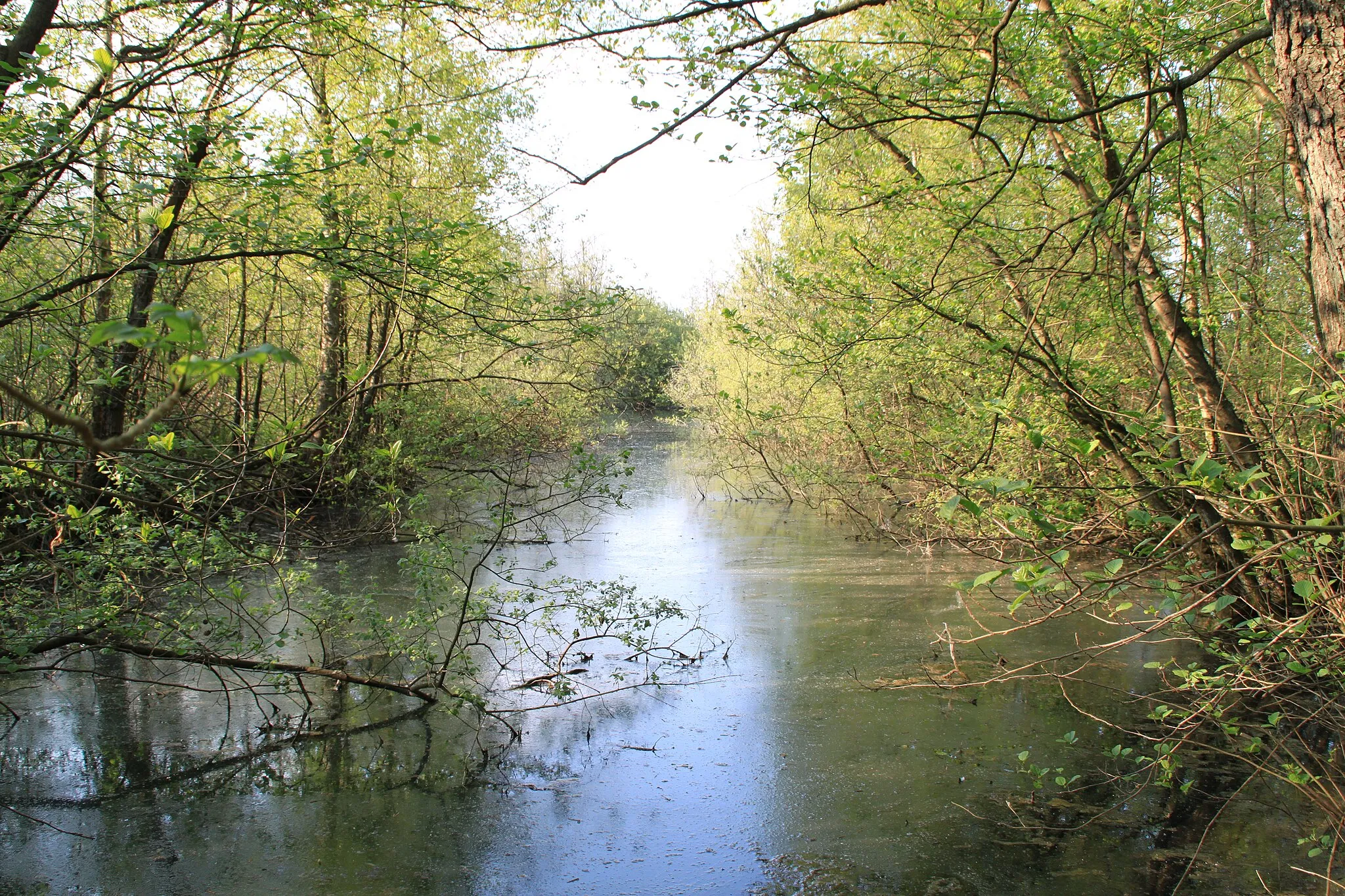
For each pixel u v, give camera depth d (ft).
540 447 42.32
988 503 20.27
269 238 17.35
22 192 14.55
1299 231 21.57
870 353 25.14
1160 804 13.76
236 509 18.97
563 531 36.76
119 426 23.27
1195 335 19.20
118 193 16.21
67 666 19.61
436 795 14.46
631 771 15.28
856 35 23.67
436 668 19.72
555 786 14.78
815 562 30.96
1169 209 19.81
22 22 17.87
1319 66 9.95
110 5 19.63
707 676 19.76
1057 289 22.40
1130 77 18.94
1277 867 11.99
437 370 39.37
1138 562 11.26
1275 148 22.43
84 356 21.02
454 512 39.60
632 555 32.30
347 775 15.11
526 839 13.12
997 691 18.44
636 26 13.65
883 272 21.08
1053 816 13.55
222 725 16.89
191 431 18.07
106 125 15.30
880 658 20.68
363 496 36.11
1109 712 17.16
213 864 12.35
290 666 17.04
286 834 13.19
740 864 12.47
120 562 17.03
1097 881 11.87
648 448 72.59
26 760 15.34
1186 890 11.59
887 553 32.27
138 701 17.92
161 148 16.24
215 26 16.19
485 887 11.91
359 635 20.02
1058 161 20.77
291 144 23.41
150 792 14.39
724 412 45.93
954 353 22.45
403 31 24.77
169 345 4.11
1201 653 19.71
